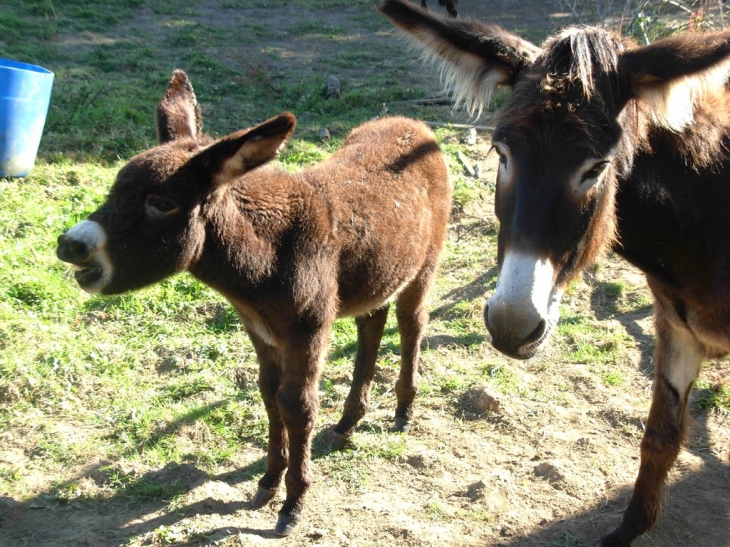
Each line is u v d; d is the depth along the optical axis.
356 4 16.22
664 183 2.97
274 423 3.76
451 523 3.64
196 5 15.29
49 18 13.02
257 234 3.50
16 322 5.07
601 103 2.57
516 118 2.60
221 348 5.07
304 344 3.56
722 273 3.03
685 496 3.86
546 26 14.28
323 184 3.92
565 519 3.68
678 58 2.60
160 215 3.29
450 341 5.30
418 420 4.50
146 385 4.75
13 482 3.88
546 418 4.48
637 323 5.47
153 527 3.62
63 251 3.16
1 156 6.96
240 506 3.82
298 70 11.48
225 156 3.23
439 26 2.96
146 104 9.35
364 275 3.91
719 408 4.53
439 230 4.59
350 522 3.65
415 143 4.65
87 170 7.48
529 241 2.54
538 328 2.54
